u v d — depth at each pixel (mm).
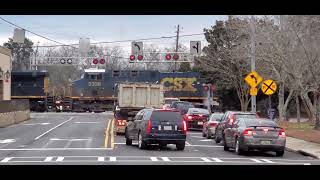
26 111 60531
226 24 63875
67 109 80688
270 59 45125
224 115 35094
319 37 37188
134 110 40812
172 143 28922
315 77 37375
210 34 69438
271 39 43031
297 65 39031
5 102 50562
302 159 25891
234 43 62781
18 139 35688
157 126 28719
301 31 38094
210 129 38375
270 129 26859
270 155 27797
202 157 25453
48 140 34781
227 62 64688
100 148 29500
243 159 24906
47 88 82250
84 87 79062
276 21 44938
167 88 76562
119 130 39938
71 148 29391
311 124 49938
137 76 76938
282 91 52656
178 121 29094
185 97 76625
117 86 46688
